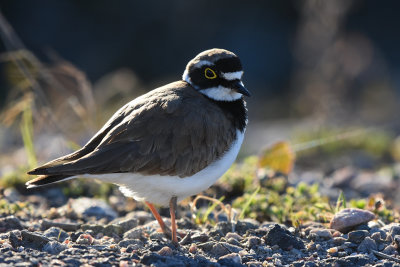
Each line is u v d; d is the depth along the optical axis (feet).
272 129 80.94
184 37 116.67
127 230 31.12
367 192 44.93
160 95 29.04
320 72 73.97
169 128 27.37
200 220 32.94
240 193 38.73
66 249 25.96
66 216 33.86
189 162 27.66
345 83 77.71
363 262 25.93
